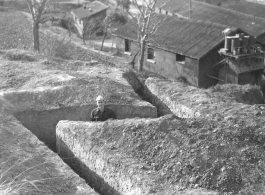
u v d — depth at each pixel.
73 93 10.82
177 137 7.48
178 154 7.14
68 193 6.54
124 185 6.93
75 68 14.02
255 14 43.19
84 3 53.09
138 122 8.06
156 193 6.35
